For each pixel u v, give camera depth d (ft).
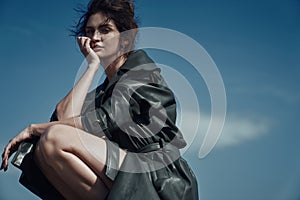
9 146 10.39
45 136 9.81
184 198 10.10
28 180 10.43
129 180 9.68
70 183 9.93
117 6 11.74
